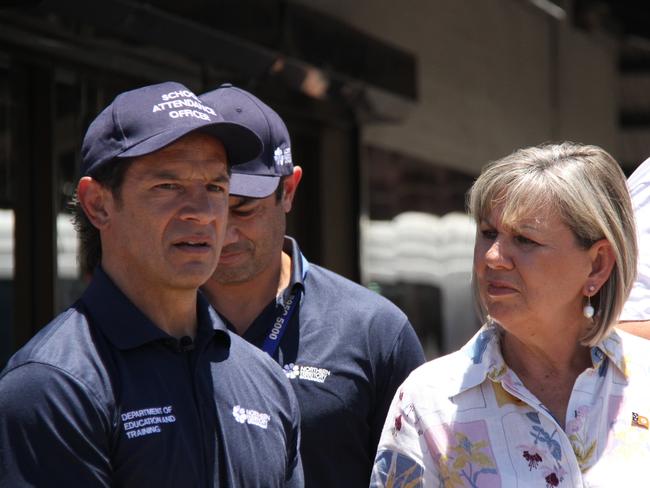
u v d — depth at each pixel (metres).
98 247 5.88
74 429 5.09
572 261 5.85
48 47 10.52
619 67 28.09
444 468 5.85
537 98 23.58
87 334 5.41
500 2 21.81
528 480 5.74
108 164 5.52
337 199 15.93
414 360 7.32
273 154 7.22
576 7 25.03
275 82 12.98
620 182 6.03
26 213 10.62
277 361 7.07
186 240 5.50
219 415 5.59
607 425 5.91
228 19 11.68
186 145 5.53
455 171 20.28
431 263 19.44
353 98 14.74
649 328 6.75
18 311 10.55
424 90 18.80
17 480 5.01
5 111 10.43
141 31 10.65
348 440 7.06
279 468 5.75
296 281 7.25
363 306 7.31
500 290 5.88
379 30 17.11
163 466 5.23
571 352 6.07
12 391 5.11
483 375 5.91
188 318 5.74
